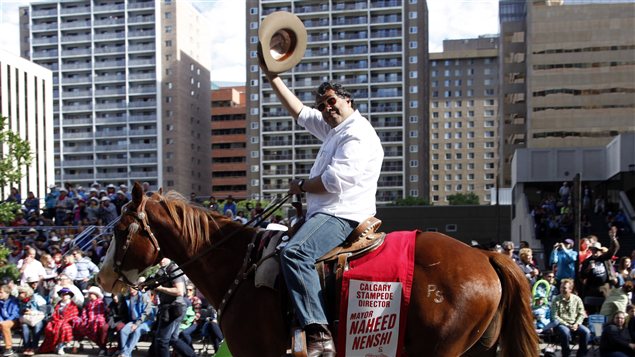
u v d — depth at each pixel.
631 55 58.38
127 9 101.62
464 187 131.88
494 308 3.78
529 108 59.72
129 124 100.94
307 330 3.79
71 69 103.31
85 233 15.00
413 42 89.31
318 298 3.79
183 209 4.41
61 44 103.81
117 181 100.38
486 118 132.12
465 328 3.71
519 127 76.38
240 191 108.25
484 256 3.93
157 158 99.44
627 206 26.34
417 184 87.69
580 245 13.85
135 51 101.38
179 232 4.36
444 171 133.12
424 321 3.72
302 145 87.19
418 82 88.88
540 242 22.88
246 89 89.12
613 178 32.28
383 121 88.25
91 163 100.69
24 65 71.44
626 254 21.23
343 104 4.05
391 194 87.25
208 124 110.75
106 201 16.34
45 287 12.24
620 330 9.15
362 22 89.38
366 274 3.80
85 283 12.38
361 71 88.81
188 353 9.06
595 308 11.34
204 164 108.94
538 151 34.22
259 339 4.02
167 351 8.25
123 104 101.19
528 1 61.25
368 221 3.95
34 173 71.31
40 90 74.44
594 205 28.84
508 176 76.38
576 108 58.72
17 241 15.16
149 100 100.88
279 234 4.17
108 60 102.75
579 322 10.09
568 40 59.31
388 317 3.75
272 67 4.46
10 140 9.91
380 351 3.77
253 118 88.62
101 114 102.31
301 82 89.81
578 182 13.41
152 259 4.36
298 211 4.34
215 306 4.34
